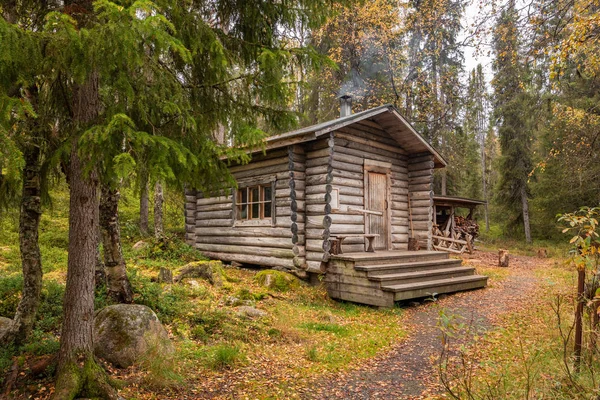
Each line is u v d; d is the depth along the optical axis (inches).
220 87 183.0
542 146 824.9
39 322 206.8
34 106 167.9
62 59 110.3
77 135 128.2
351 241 413.4
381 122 448.1
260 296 328.8
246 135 156.6
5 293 234.1
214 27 185.8
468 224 772.6
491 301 350.6
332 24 765.9
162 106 141.2
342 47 837.2
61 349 150.9
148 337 188.9
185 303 267.9
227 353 198.8
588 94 653.3
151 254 488.7
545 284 421.1
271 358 211.5
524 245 913.5
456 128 971.3
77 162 148.3
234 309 280.2
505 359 199.9
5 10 158.1
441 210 818.8
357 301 350.3
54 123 179.3
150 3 105.0
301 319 286.4
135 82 134.9
